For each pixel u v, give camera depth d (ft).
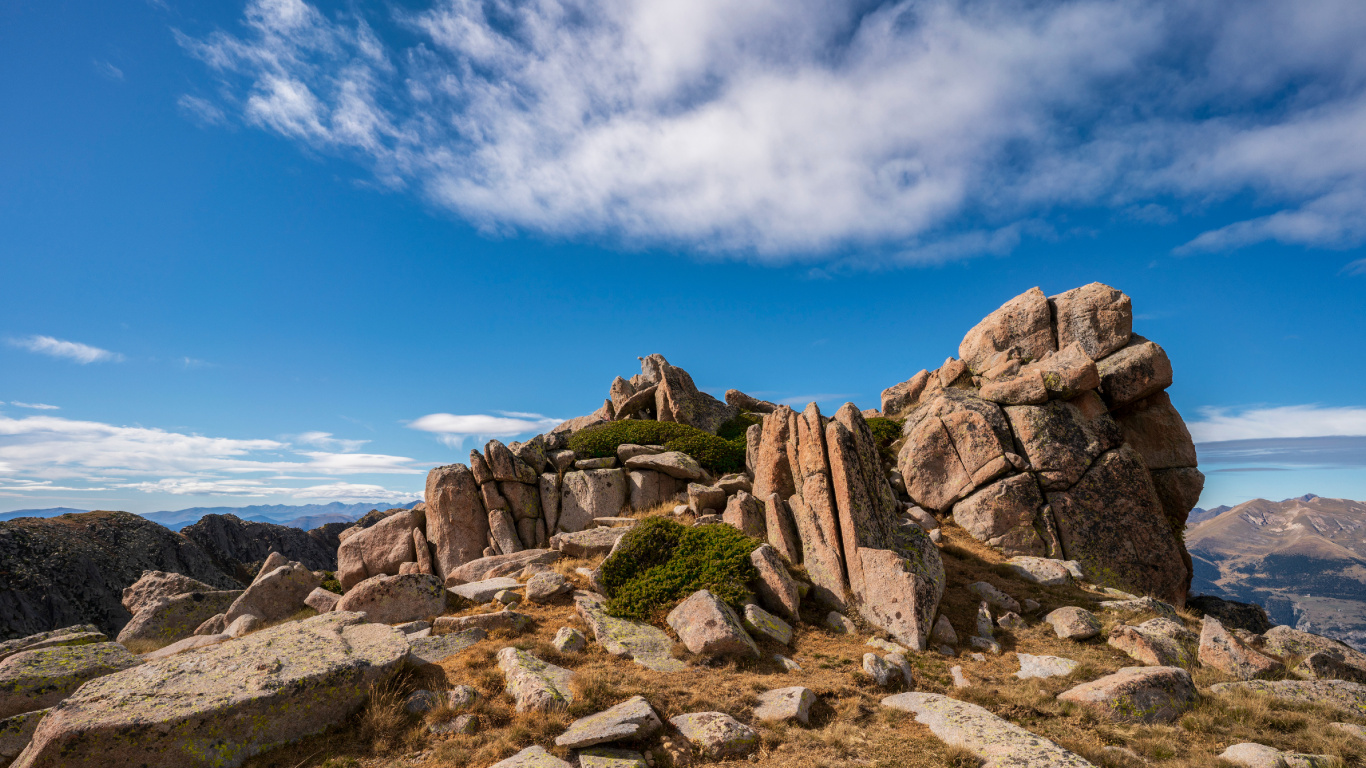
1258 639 57.26
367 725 34.63
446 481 87.97
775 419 75.15
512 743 32.86
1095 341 98.12
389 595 56.18
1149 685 40.06
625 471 95.04
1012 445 84.33
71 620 236.02
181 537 315.58
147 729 29.86
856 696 41.29
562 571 66.44
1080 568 72.13
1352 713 40.57
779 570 57.31
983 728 35.32
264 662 37.01
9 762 33.30
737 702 38.73
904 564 54.95
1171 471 88.07
